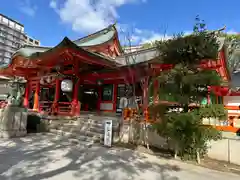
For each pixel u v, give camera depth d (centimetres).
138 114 819
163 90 575
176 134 553
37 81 1457
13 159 508
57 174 415
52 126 991
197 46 517
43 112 1184
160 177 427
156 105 589
